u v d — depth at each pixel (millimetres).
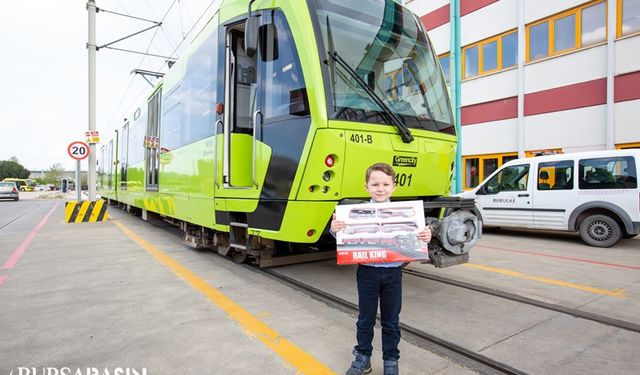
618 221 7605
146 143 9648
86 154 12641
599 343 3143
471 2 13812
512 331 3371
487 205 9508
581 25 11000
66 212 11883
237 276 5195
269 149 4266
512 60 12695
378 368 2730
